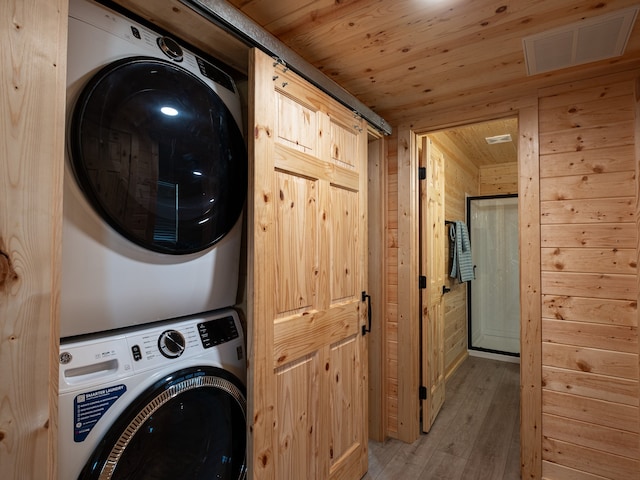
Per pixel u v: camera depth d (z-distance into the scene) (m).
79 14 0.87
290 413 1.38
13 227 0.65
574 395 1.79
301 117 1.48
